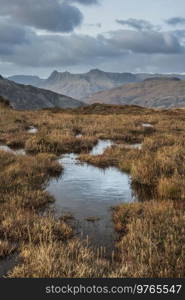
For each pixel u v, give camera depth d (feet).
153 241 18.51
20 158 42.16
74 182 35.27
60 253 16.99
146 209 24.25
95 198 29.53
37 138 56.70
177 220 21.12
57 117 110.32
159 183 31.30
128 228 21.45
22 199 26.84
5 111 119.14
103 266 16.55
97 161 44.73
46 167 39.70
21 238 19.90
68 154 52.24
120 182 35.37
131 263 16.72
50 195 29.55
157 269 15.75
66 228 21.16
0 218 22.31
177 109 169.89
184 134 67.97
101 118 107.55
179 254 17.17
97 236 21.02
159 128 82.12
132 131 77.36
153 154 44.37
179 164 36.73
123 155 47.50
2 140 63.77
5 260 17.34
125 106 181.78
